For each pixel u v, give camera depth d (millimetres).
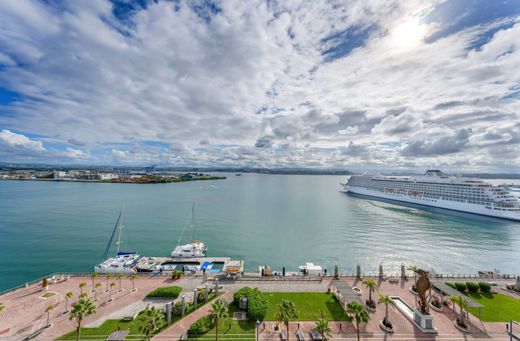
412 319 37812
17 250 74625
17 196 182750
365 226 105625
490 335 34938
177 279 51312
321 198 194500
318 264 67875
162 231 96562
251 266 66562
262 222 112250
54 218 113438
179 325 36031
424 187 166750
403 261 69562
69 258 69625
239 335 34125
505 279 52719
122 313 39000
